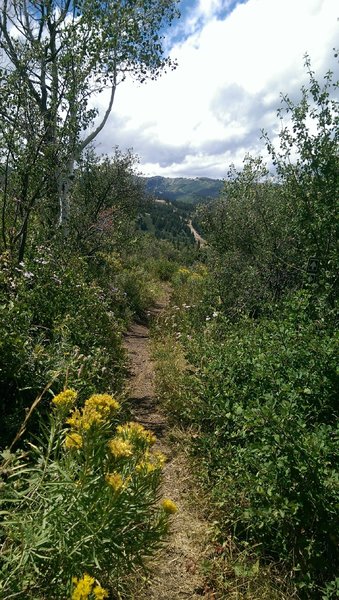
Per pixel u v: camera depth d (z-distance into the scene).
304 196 5.73
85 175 11.19
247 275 8.24
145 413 5.18
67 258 7.02
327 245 5.52
